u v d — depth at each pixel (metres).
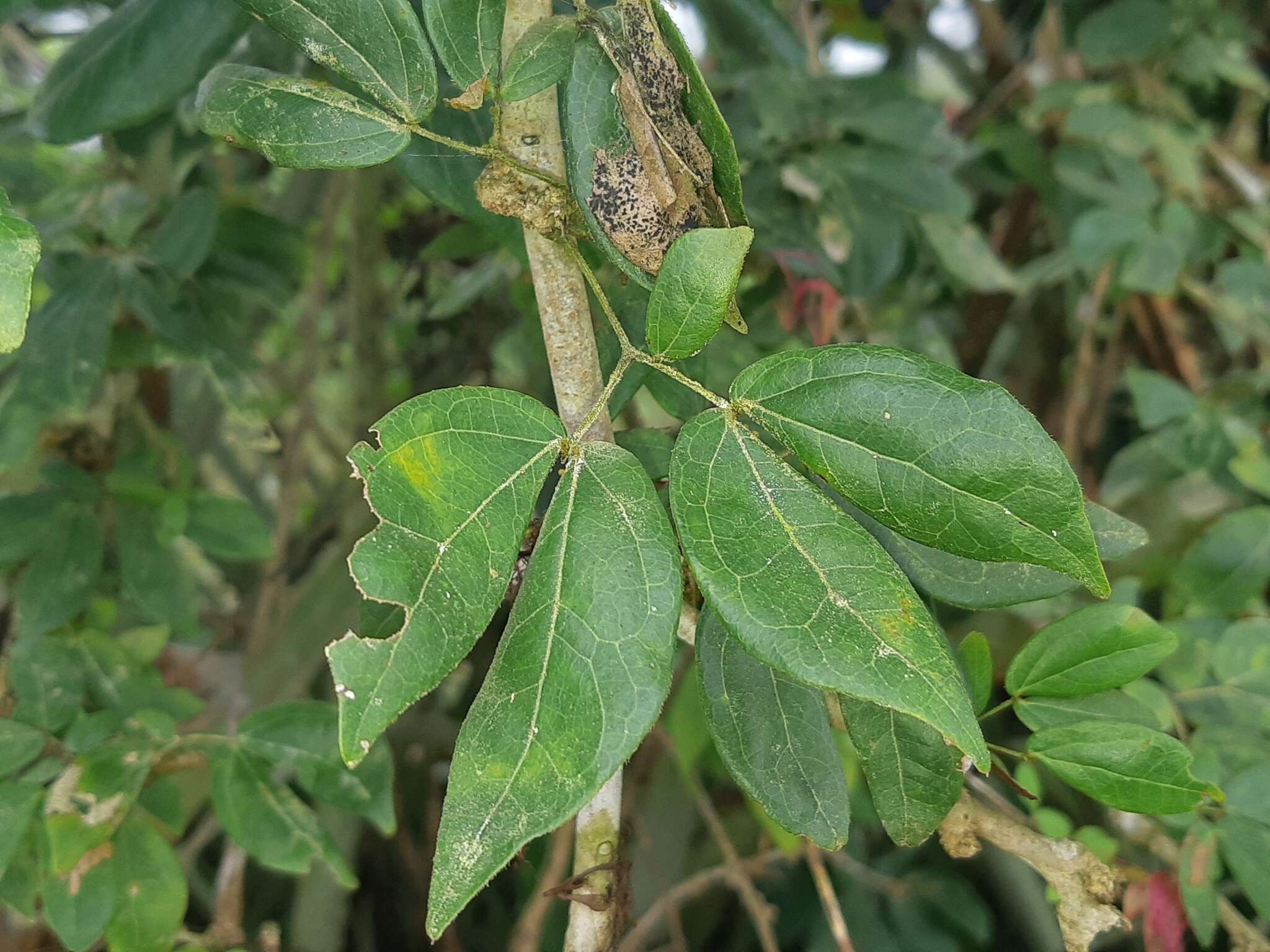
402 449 0.11
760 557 0.12
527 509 0.12
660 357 0.13
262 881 0.39
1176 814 0.17
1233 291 0.34
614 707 0.11
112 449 0.29
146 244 0.28
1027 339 0.42
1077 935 0.16
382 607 0.14
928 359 0.12
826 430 0.12
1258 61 0.40
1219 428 0.30
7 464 0.26
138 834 0.22
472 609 0.11
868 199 0.28
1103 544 0.15
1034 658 0.17
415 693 0.11
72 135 0.20
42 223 0.27
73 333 0.25
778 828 0.26
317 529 0.39
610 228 0.13
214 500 0.28
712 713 0.15
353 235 0.39
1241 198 0.36
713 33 0.32
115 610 0.27
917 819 0.15
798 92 0.29
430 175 0.19
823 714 0.15
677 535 0.13
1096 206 0.35
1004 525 0.12
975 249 0.32
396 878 0.40
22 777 0.22
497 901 0.39
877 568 0.12
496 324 0.40
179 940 0.24
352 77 0.14
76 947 0.21
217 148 0.32
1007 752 0.17
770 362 0.13
